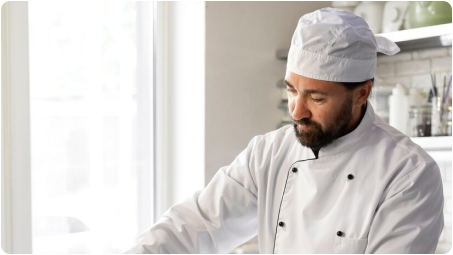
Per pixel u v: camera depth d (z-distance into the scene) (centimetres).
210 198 181
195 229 177
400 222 153
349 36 160
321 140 161
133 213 250
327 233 162
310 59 160
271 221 178
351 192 164
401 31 236
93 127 237
